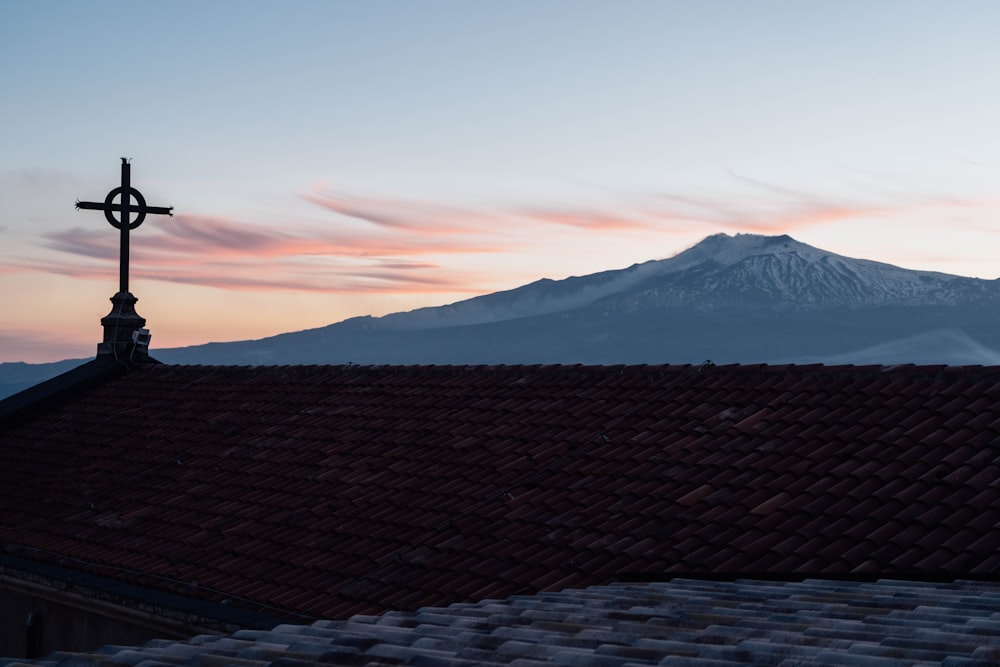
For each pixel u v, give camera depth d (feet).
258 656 18.97
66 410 69.46
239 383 65.26
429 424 50.57
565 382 51.37
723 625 19.86
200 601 38.88
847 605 21.95
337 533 41.86
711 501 36.45
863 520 32.89
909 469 35.14
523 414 48.83
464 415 50.62
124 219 75.15
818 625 19.44
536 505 39.70
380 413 53.88
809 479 36.24
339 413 55.42
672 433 42.63
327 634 21.24
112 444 60.34
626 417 45.39
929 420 37.83
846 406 40.60
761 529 33.94
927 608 20.68
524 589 34.14
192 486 51.06
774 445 39.09
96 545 46.70
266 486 48.57
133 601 39.99
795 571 30.94
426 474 45.09
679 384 47.03
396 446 49.06
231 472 51.39
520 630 20.03
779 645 17.10
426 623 22.56
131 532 47.26
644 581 31.99
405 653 18.20
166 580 41.09
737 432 40.86
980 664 14.92
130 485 53.42
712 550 33.60
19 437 66.59
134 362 74.33
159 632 39.99
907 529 31.89
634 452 41.83
